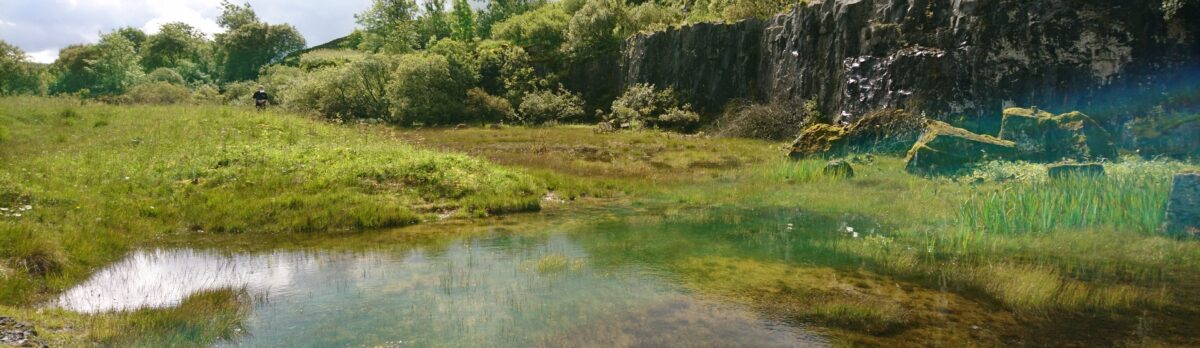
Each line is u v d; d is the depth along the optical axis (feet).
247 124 64.08
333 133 65.77
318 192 41.63
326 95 158.81
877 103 91.15
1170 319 17.84
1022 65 78.13
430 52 185.57
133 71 246.06
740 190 47.75
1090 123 53.57
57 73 276.21
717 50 135.44
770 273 23.54
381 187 44.11
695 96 138.62
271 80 223.30
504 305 19.70
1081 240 27.71
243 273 24.16
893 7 93.04
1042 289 20.33
